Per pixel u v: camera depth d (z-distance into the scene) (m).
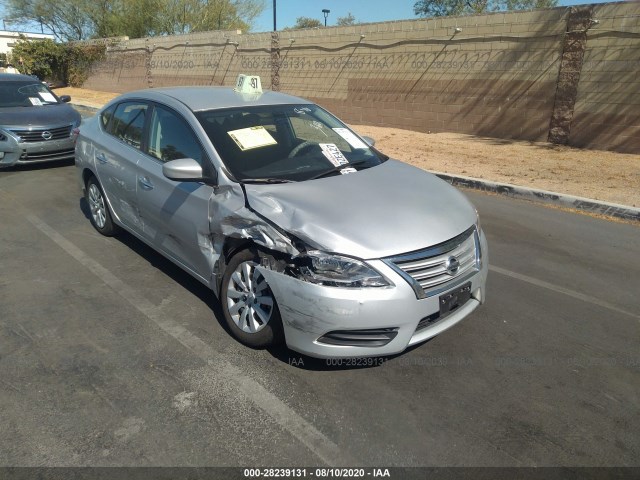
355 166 4.20
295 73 17.88
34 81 10.30
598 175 8.97
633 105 10.63
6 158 8.55
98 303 4.25
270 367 3.41
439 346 3.71
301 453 2.71
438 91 13.97
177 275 4.80
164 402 3.07
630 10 10.32
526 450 2.75
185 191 4.01
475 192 8.29
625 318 4.17
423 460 2.67
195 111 4.27
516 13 12.03
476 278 3.49
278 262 3.27
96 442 2.75
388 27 14.69
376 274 3.03
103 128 5.50
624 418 3.00
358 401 3.11
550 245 5.81
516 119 12.60
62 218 6.41
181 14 31.06
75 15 32.69
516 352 3.66
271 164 3.97
